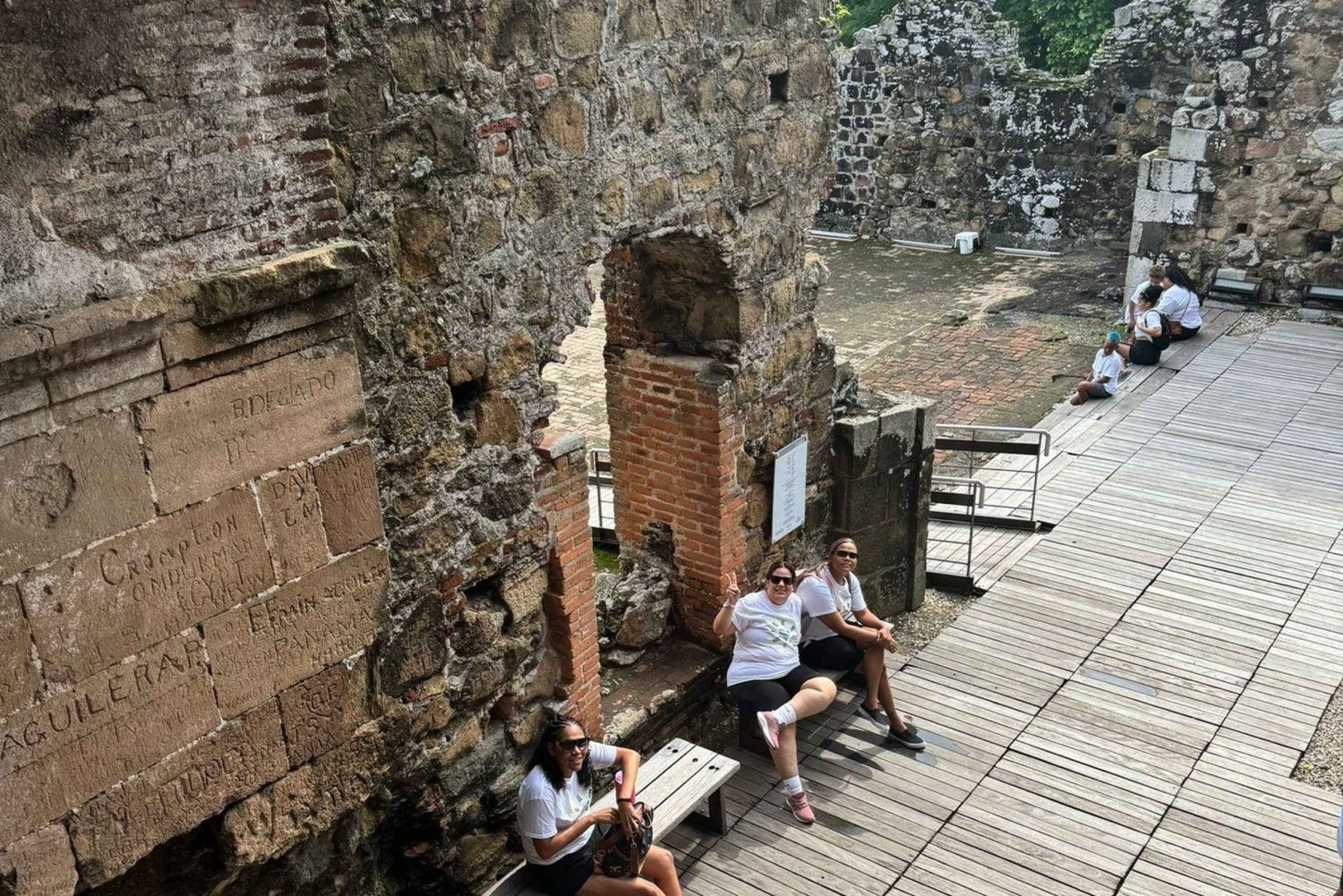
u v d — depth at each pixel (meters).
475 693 5.82
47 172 3.47
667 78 6.21
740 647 7.12
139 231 3.72
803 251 7.57
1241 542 9.45
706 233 6.70
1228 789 6.83
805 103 7.22
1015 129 19.62
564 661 6.36
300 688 4.50
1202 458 10.84
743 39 6.63
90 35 3.49
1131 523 9.80
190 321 3.83
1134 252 15.33
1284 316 14.22
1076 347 15.80
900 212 21.12
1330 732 7.27
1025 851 6.42
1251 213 14.38
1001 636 8.38
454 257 5.25
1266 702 7.57
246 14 3.88
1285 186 14.06
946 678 7.94
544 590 6.14
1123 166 19.02
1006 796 6.84
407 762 5.51
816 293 7.77
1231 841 6.44
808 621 7.38
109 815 3.94
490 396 5.61
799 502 8.01
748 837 6.59
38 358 3.45
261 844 4.52
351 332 4.39
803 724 7.48
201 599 4.07
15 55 3.34
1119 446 11.19
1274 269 14.47
